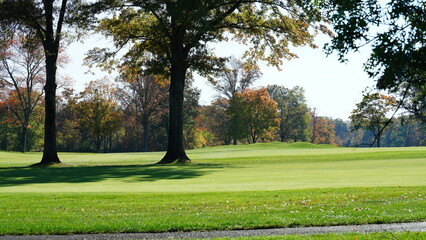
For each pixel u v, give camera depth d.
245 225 8.86
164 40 33.66
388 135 136.75
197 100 85.69
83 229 8.68
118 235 8.38
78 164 35.25
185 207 11.05
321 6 6.63
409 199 11.66
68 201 12.22
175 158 32.75
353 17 6.00
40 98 61.62
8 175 22.77
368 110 49.03
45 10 31.50
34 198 12.81
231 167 26.06
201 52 32.69
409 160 28.81
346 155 36.06
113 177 20.78
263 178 18.31
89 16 30.58
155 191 14.30
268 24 34.25
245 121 77.31
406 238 7.31
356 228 8.57
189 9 29.14
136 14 32.03
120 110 79.19
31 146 82.00
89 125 75.81
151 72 32.94
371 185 14.73
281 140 97.88
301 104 99.88
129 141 88.19
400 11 5.71
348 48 6.09
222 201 11.84
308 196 12.48
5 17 29.48
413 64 5.52
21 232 8.59
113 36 34.84
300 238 7.43
